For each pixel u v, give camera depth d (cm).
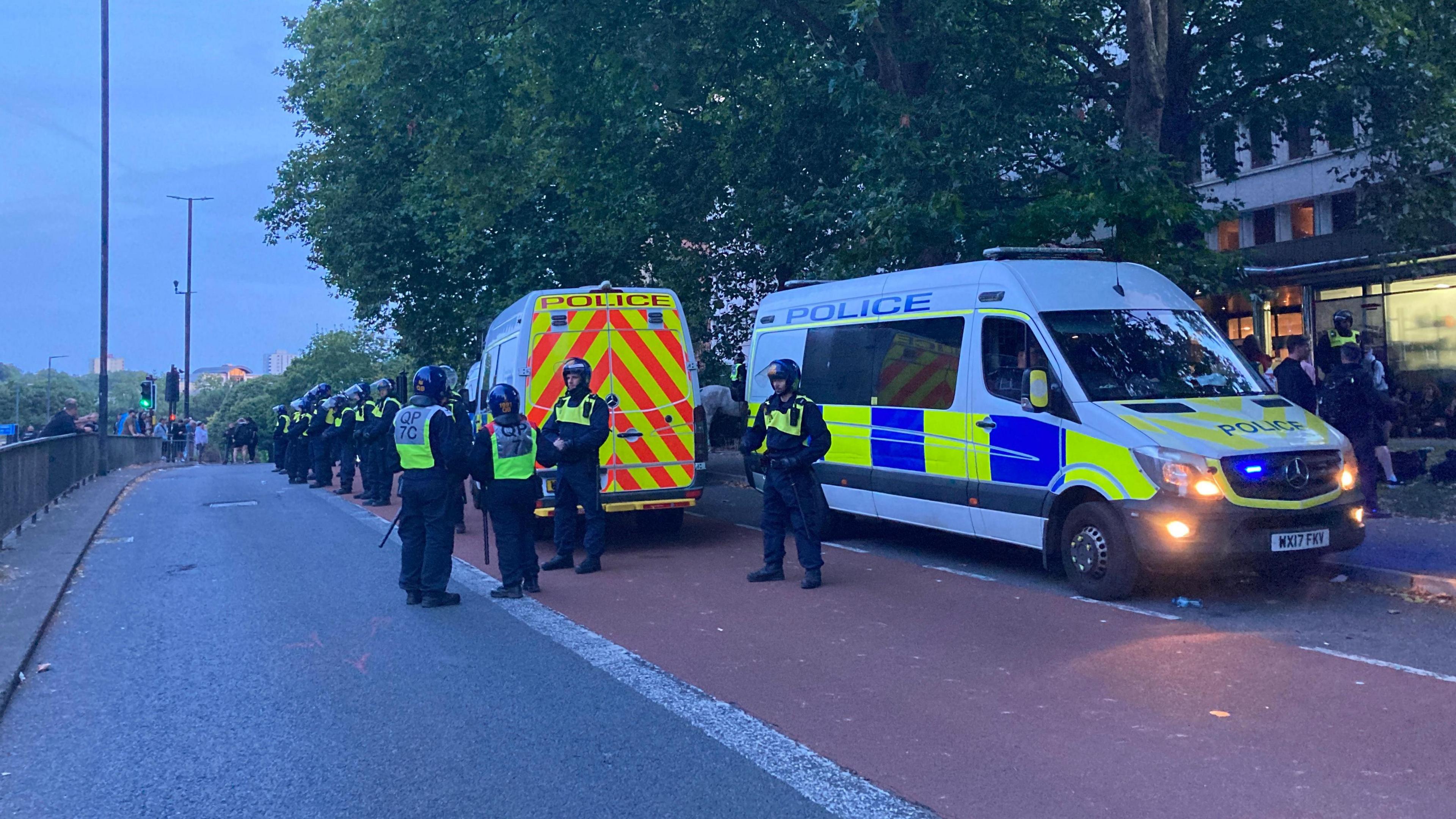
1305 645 650
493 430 866
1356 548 893
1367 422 1055
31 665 683
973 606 786
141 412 4091
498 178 1791
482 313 2338
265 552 1160
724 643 695
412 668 652
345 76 2075
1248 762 455
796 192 1848
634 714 549
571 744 505
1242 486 731
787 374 889
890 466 1020
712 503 1573
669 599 852
